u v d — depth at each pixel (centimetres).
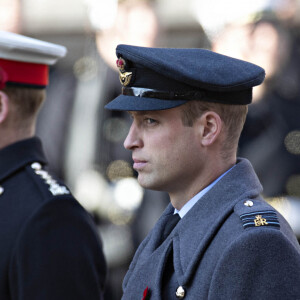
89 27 1691
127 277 908
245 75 832
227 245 781
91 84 1634
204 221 823
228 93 830
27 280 854
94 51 1659
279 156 1551
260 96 1558
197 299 785
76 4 1984
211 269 786
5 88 925
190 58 838
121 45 848
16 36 971
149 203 1528
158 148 828
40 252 862
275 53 1571
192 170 838
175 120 827
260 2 1580
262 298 758
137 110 826
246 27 1577
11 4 1794
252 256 764
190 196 850
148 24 1619
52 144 1620
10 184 912
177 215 880
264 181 1541
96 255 902
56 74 1691
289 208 1518
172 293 813
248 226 781
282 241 771
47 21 1984
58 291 858
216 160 843
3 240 873
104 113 1602
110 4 1623
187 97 820
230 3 1603
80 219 896
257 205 809
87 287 880
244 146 1547
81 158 1595
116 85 1617
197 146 833
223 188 832
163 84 824
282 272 764
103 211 1538
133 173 1562
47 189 898
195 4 1825
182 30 1878
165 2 1891
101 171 1577
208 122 830
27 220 873
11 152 927
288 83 1580
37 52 941
